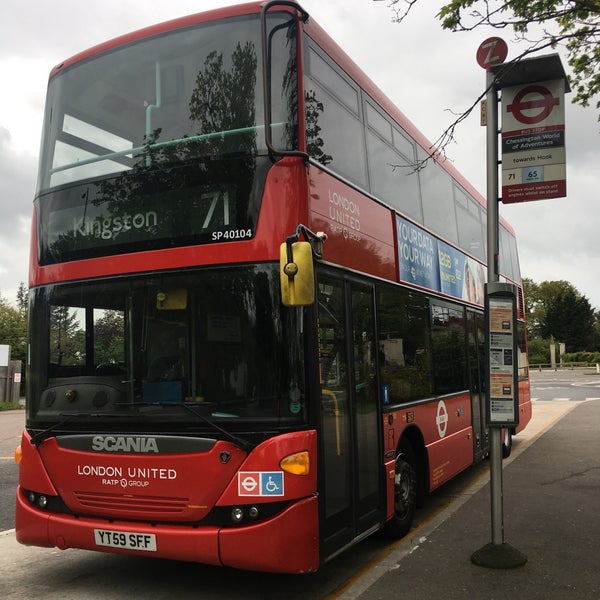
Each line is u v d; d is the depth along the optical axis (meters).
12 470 11.55
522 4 5.75
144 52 5.33
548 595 4.71
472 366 9.35
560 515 7.09
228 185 4.73
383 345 6.09
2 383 31.56
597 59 7.35
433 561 5.52
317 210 4.95
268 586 5.14
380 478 5.79
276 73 4.89
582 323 89.88
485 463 11.13
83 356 5.03
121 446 4.70
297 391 4.45
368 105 6.41
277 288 4.54
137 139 5.11
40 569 5.61
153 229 4.90
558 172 5.60
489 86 5.65
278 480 4.30
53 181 5.44
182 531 4.41
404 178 7.27
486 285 5.47
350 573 5.43
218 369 4.58
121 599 4.88
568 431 15.42
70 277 5.17
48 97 5.79
